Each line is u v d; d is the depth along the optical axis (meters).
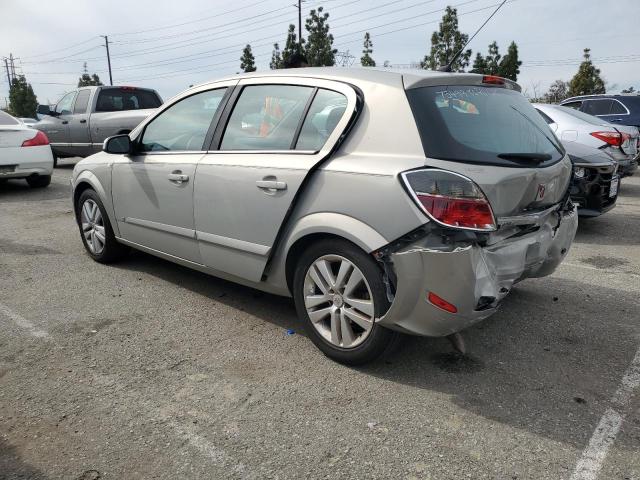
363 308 2.93
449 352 3.32
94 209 5.02
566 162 3.39
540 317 3.87
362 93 3.02
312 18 32.53
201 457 2.37
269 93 3.53
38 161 9.35
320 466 2.31
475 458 2.36
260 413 2.69
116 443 2.46
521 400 2.81
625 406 2.76
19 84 58.47
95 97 12.01
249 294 4.32
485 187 2.65
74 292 4.36
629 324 3.77
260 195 3.30
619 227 6.87
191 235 3.88
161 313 3.94
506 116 3.21
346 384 2.95
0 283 4.58
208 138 3.81
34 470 2.28
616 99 12.57
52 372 3.07
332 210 2.93
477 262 2.63
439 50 31.14
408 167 2.66
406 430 2.55
